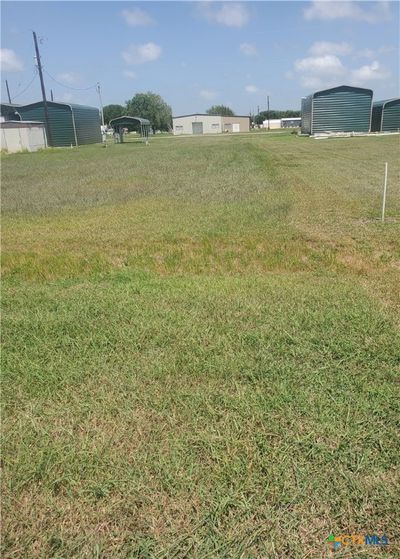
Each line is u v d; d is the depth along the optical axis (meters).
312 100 42.81
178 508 2.28
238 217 9.25
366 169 16.48
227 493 2.33
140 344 3.89
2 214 11.06
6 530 2.21
